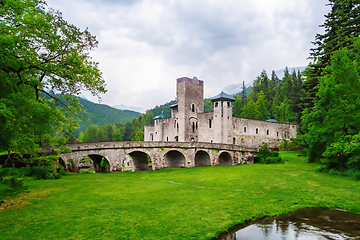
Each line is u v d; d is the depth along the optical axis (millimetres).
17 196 20672
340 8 45625
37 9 19656
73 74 21797
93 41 23203
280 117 90625
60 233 13547
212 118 71000
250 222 16984
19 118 16266
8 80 17172
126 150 43969
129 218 16250
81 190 24484
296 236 14781
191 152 48938
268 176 33781
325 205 20516
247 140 72812
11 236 12859
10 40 15070
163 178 35031
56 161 36656
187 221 16156
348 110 31578
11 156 32719
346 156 32375
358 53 33719
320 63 48625
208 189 26234
